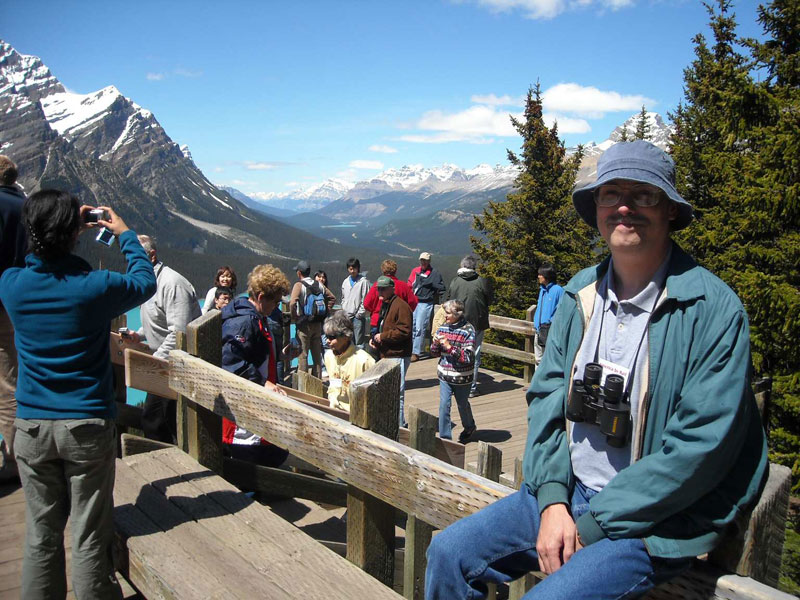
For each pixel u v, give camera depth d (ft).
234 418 9.64
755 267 32.71
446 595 5.24
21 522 11.57
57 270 7.57
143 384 12.00
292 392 13.16
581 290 5.38
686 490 4.03
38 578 7.77
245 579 7.55
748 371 4.16
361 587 7.43
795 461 27.96
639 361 4.70
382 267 26.45
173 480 10.21
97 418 7.61
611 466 4.88
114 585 8.18
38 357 7.47
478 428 24.25
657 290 4.76
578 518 4.72
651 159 4.73
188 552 8.16
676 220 4.97
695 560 4.53
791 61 32.86
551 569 4.69
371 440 7.30
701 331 4.36
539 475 5.07
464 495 6.18
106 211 8.48
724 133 34.24
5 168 11.39
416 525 10.03
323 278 32.42
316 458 8.18
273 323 25.50
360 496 7.88
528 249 80.79
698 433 4.03
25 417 7.50
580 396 4.96
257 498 13.32
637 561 4.20
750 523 4.26
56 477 7.82
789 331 27.04
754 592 4.01
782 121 28.32
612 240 4.85
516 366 76.28
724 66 33.27
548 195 82.74
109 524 8.00
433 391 29.58
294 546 8.36
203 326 10.84
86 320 7.52
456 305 21.29
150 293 8.30
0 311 11.71
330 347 16.24
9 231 11.17
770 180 28.84
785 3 32.40
